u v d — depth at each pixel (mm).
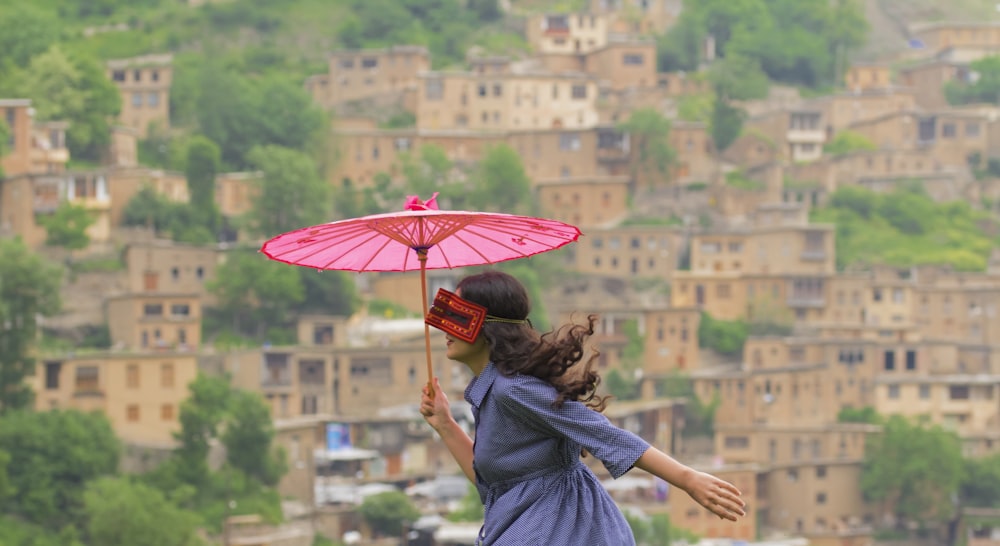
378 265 10227
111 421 98500
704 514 103062
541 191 152750
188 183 143500
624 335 132125
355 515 97312
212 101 166125
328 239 9875
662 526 88938
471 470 10070
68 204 129875
